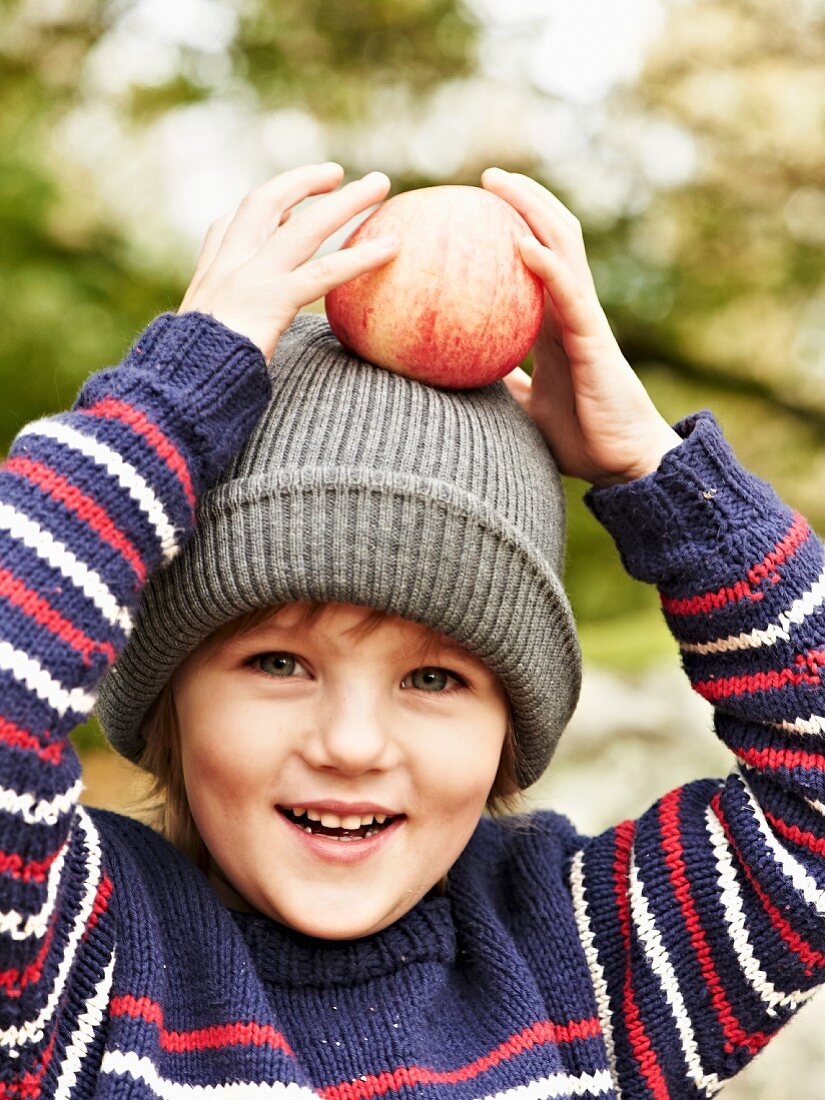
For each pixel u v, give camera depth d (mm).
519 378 1657
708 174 4633
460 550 1326
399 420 1353
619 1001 1513
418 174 4609
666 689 3092
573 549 4641
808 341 4914
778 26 4574
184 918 1406
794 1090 2297
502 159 4590
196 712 1392
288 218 1437
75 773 1175
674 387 4965
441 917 1505
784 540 1472
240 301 1330
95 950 1302
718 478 1491
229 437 1285
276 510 1303
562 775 2830
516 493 1402
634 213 4648
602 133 4598
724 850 1511
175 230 4809
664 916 1510
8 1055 1170
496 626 1366
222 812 1386
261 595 1307
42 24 4594
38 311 4285
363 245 1351
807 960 1461
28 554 1164
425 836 1416
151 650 1385
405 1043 1395
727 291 4719
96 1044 1272
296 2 4555
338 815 1374
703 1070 1493
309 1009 1414
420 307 1345
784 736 1479
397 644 1359
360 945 1452
